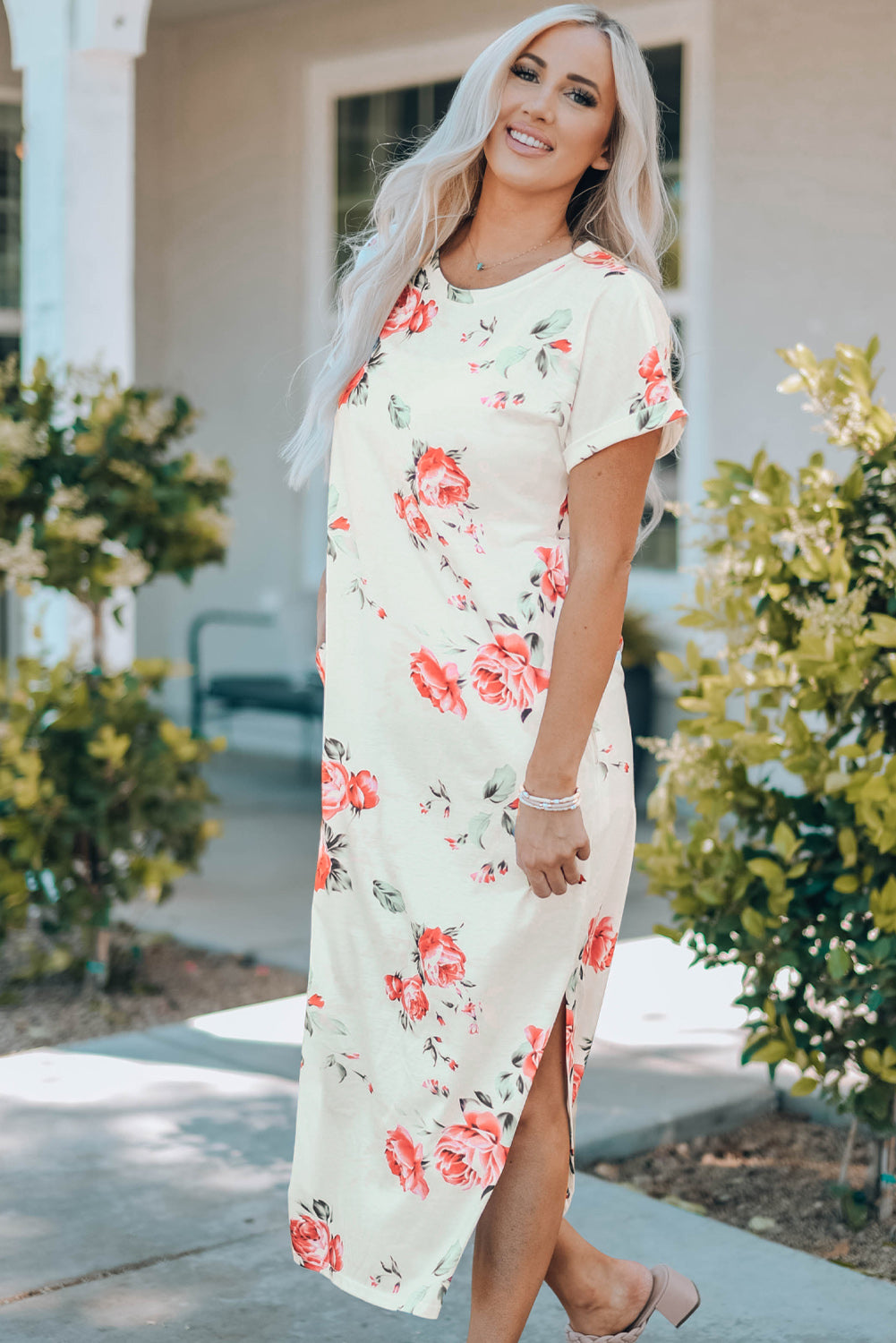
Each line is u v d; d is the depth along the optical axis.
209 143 9.08
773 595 2.81
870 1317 2.42
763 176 6.63
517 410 1.88
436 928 1.96
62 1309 2.43
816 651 2.69
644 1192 2.97
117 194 5.16
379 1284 2.02
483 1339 1.97
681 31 6.88
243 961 4.56
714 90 6.77
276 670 8.86
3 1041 3.81
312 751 8.74
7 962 4.46
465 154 1.98
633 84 1.93
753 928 2.78
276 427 8.80
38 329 5.21
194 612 9.43
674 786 3.05
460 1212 1.95
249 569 9.06
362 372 2.04
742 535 2.93
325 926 2.07
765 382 6.69
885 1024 2.76
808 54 6.43
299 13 8.49
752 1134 3.26
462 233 2.07
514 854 1.92
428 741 1.97
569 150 1.94
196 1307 2.44
